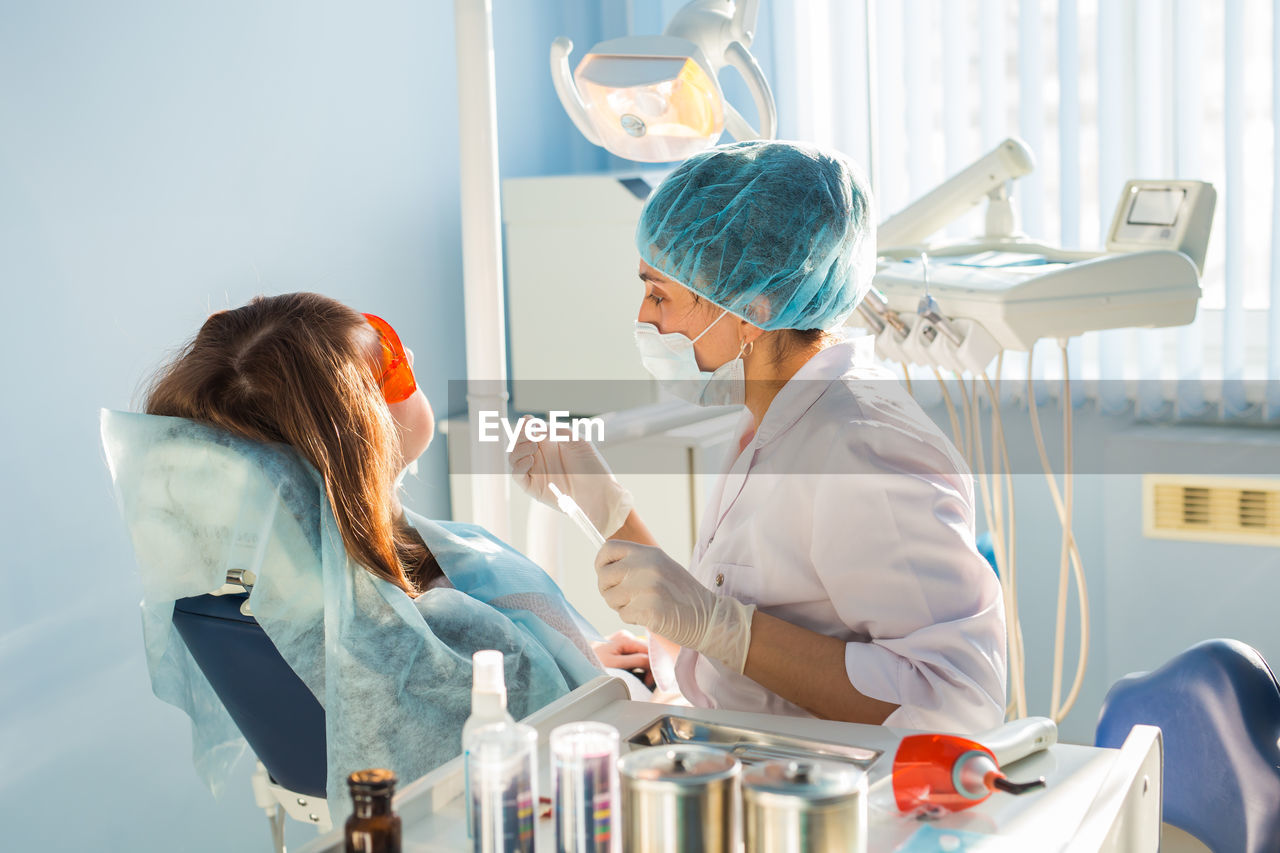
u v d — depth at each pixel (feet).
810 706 4.00
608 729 2.67
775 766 2.59
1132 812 3.07
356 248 7.78
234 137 6.91
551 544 6.45
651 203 4.48
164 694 4.42
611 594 4.08
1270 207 7.95
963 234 8.54
